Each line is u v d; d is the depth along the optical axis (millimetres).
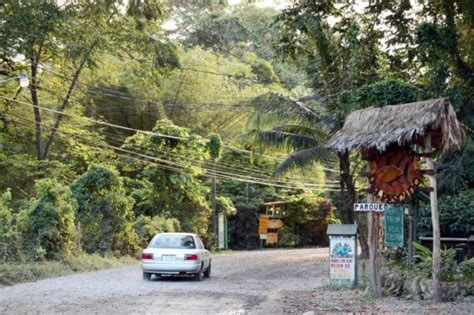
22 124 35094
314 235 50156
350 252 16250
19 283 18562
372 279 13984
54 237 23453
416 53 17875
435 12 18047
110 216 28578
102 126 42156
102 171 28594
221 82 47656
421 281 13344
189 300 14266
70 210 24516
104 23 30781
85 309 12742
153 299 14445
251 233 47594
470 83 16891
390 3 18547
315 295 14758
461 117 17953
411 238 16125
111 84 41219
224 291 16281
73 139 36562
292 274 22188
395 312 11633
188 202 38375
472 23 15922
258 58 53469
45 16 28094
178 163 37594
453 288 12906
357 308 12383
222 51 55312
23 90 34188
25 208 24312
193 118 45500
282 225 49000
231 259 31656
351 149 13570
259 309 12719
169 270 19078
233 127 46312
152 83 33188
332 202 52750
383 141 12625
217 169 44812
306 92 52188
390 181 13383
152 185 37250
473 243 17281
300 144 27234
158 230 32688
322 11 19062
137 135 37938
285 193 50000
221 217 42219
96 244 28000
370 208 13648
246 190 48094
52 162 34156
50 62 35562
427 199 17672
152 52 31562
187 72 44219
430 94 17547
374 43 19719
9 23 27609
